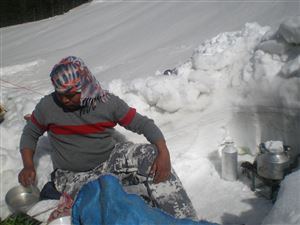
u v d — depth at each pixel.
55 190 2.79
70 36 9.63
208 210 2.74
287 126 2.99
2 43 10.91
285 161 2.66
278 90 2.99
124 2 11.88
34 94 5.29
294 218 1.88
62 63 2.48
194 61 3.54
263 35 3.40
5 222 2.66
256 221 2.54
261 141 3.19
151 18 9.16
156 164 2.46
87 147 2.63
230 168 2.96
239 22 6.61
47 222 2.39
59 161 2.73
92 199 2.12
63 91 2.45
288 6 6.62
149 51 6.27
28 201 3.01
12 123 4.21
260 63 3.17
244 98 3.25
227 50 3.46
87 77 2.52
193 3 9.26
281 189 2.21
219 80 3.41
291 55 3.05
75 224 2.16
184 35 6.76
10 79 6.70
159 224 1.95
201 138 3.38
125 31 8.59
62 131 2.63
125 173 2.61
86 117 2.58
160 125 3.49
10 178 3.40
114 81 3.80
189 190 2.99
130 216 1.94
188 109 3.44
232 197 2.82
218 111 3.39
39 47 9.30
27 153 2.75
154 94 3.44
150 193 2.49
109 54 6.88
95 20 10.66
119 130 3.40
